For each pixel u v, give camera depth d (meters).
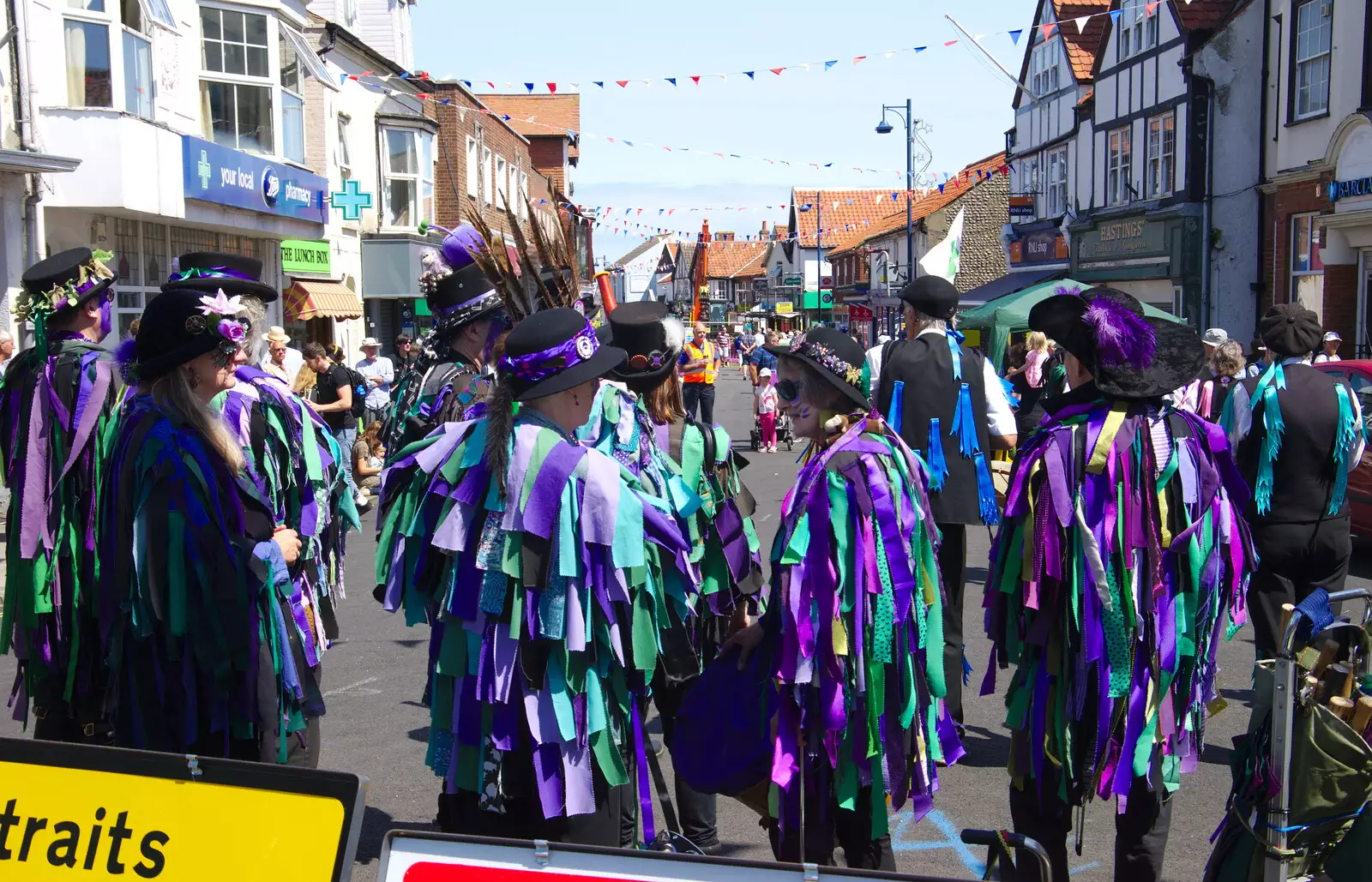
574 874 2.32
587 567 2.81
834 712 2.96
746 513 4.00
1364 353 18.19
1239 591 3.31
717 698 3.26
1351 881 2.86
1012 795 3.39
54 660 3.96
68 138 12.71
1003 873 3.16
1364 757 2.81
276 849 2.38
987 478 5.11
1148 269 24.75
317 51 20.42
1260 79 22.56
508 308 4.04
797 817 3.08
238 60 16.95
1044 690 3.24
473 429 2.91
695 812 4.02
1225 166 22.80
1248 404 5.05
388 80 23.56
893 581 3.00
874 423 3.22
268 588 3.40
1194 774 4.86
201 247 16.38
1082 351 3.29
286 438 3.71
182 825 2.43
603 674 2.87
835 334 3.22
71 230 13.20
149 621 3.21
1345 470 5.01
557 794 2.82
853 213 63.31
